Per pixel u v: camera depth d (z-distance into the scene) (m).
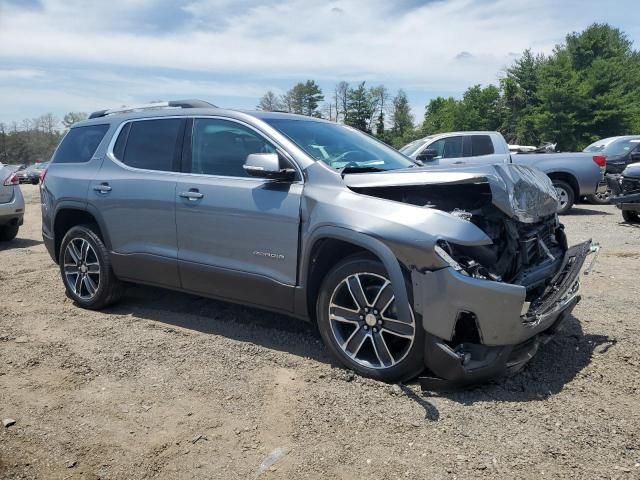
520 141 53.22
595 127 45.91
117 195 4.82
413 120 85.94
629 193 9.83
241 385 3.58
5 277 6.70
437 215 3.26
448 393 3.38
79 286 5.30
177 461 2.80
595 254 4.11
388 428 3.03
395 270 3.29
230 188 4.14
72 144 5.54
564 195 11.72
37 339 4.47
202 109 4.58
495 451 2.80
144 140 4.88
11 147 107.00
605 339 4.15
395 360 3.47
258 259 4.00
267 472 2.69
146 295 5.66
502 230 3.49
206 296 4.45
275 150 4.06
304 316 3.89
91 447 2.93
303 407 3.26
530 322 3.22
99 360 4.01
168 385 3.61
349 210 3.54
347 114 81.50
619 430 2.95
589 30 55.00
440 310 3.16
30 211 15.74
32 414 3.28
